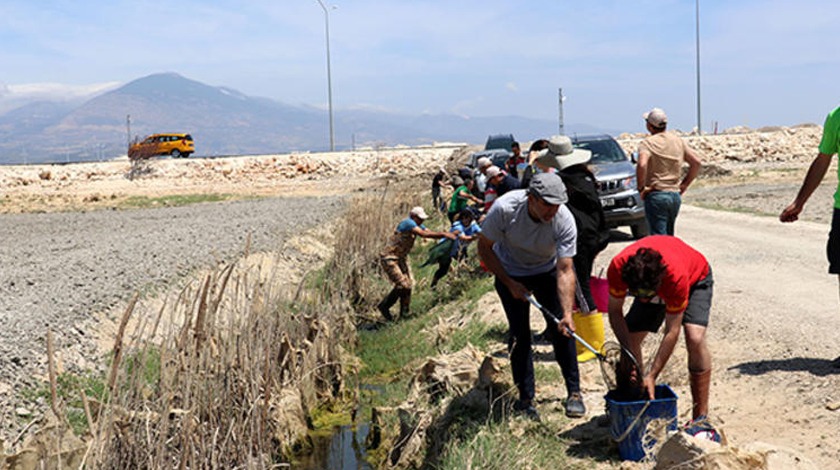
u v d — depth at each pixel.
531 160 8.86
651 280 4.41
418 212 11.50
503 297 5.87
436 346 9.29
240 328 6.89
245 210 25.95
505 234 5.58
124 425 5.16
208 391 5.97
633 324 5.12
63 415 5.02
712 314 8.09
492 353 7.82
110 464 5.02
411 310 11.72
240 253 14.47
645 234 14.17
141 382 5.48
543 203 5.23
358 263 12.41
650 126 8.45
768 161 39.38
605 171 13.95
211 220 22.14
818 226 14.43
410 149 58.31
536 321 8.73
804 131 46.12
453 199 14.41
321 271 14.12
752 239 13.14
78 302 9.94
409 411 6.74
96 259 13.61
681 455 4.16
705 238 13.64
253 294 7.26
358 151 55.62
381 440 7.07
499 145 26.44
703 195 23.75
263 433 6.30
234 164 46.03
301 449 7.08
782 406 5.43
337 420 7.80
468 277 12.05
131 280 11.53
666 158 8.30
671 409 4.76
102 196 36.31
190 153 55.34
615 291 4.82
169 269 12.54
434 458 6.01
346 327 9.90
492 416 5.87
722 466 3.98
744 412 5.47
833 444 4.74
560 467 4.93
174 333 6.90
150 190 40.19
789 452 4.12
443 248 11.97
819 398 5.43
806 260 10.77
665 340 4.69
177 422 5.57
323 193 34.84
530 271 5.75
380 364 9.38
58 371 7.55
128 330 9.39
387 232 14.42
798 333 7.01
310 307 9.23
